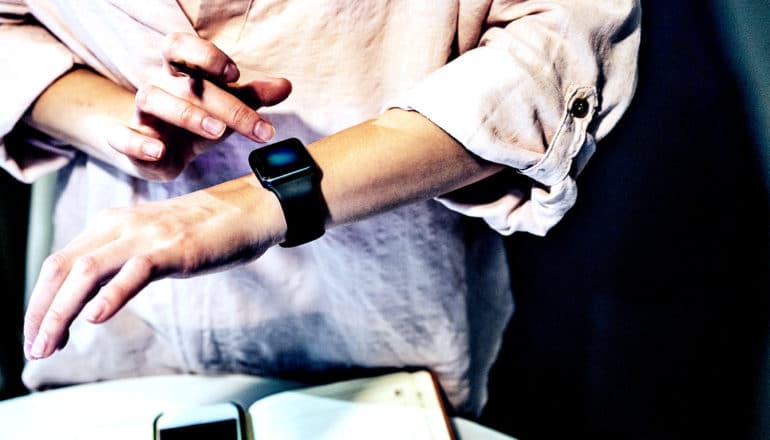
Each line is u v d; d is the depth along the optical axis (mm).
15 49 902
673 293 1581
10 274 1210
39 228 1162
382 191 789
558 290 1728
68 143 918
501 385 1729
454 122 788
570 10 799
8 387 1207
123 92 895
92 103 881
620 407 1624
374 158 782
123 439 974
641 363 1619
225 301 1019
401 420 978
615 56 836
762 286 1405
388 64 873
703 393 1521
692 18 1479
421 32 846
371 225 938
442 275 1002
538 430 1676
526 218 875
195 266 727
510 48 800
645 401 1590
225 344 1057
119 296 687
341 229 938
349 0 821
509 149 800
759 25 1255
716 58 1449
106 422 1010
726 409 1479
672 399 1553
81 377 1098
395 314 1019
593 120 840
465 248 1023
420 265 982
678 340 1562
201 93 763
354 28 839
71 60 910
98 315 679
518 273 1762
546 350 1732
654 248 1609
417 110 802
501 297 1152
